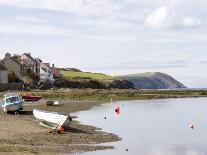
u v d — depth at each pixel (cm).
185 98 12512
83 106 7275
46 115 3653
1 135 3139
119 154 2694
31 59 15125
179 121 5088
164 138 3528
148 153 2814
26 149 2570
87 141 3097
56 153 2539
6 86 11638
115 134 3612
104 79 19012
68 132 3481
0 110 5469
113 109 6731
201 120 5269
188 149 3017
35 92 10269
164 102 9825
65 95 9912
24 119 4344
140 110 6850
